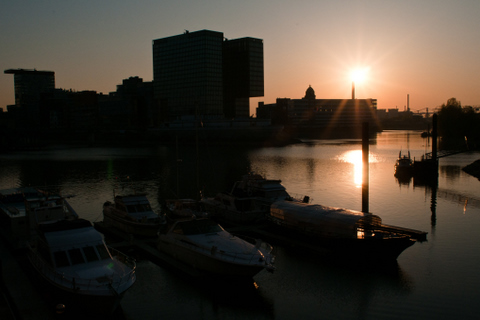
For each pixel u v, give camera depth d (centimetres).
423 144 18938
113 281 2272
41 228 2597
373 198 5994
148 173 9525
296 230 3622
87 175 9225
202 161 12550
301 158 13100
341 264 3175
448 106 16275
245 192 4556
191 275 2817
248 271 2653
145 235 3728
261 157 13738
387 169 9738
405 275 2969
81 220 2755
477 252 3450
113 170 10244
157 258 3177
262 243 3341
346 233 3291
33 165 11700
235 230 3944
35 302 2297
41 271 2462
